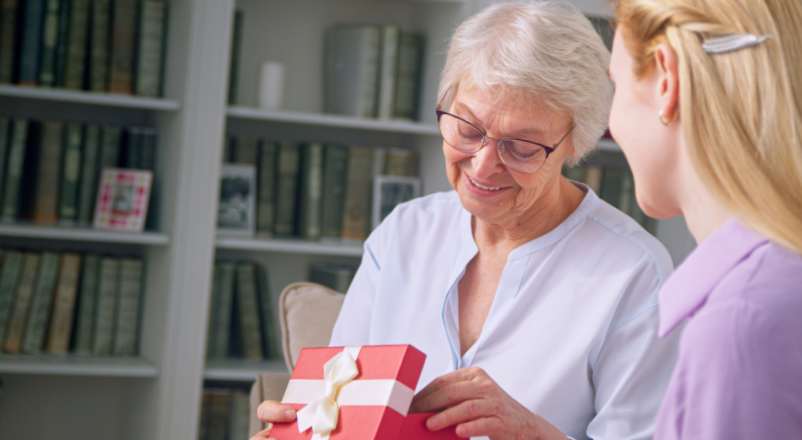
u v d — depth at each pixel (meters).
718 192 1.11
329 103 4.22
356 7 4.35
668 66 1.15
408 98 4.17
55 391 4.22
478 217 2.04
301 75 4.30
